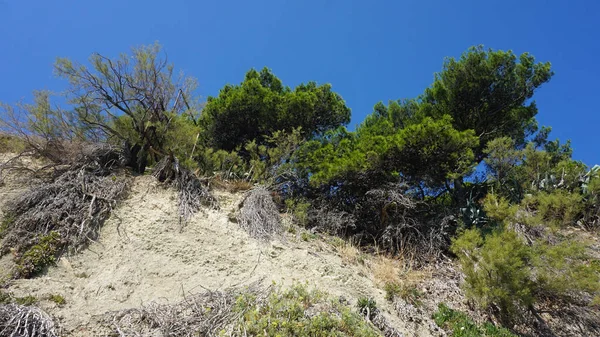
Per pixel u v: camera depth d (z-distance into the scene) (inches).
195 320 185.5
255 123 533.3
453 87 531.5
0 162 307.3
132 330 180.5
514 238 266.5
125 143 338.0
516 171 424.5
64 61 318.3
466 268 269.1
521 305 251.0
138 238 256.1
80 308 194.5
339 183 406.0
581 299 266.1
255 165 395.9
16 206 253.0
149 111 352.8
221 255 262.5
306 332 177.2
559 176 410.6
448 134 380.8
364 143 422.3
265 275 253.1
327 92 572.7
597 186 377.4
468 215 368.8
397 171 408.8
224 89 599.5
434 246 346.6
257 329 173.5
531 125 572.4
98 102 334.6
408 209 380.2
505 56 524.4
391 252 345.1
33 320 169.9
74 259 228.4
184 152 362.0
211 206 315.6
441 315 254.8
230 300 203.5
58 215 250.8
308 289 246.2
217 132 537.6
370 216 396.2
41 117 308.5
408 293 268.1
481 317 263.6
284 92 607.2
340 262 297.7
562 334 258.4
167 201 302.2
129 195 297.0
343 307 211.0
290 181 402.3
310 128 551.2
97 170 307.4
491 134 523.2
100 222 260.7
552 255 258.2
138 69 344.8
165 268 238.5
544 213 326.6
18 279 203.8
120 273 225.9
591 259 310.8
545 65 523.2
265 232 301.4
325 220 365.4
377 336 197.9
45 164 321.7
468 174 406.9
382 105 609.9
